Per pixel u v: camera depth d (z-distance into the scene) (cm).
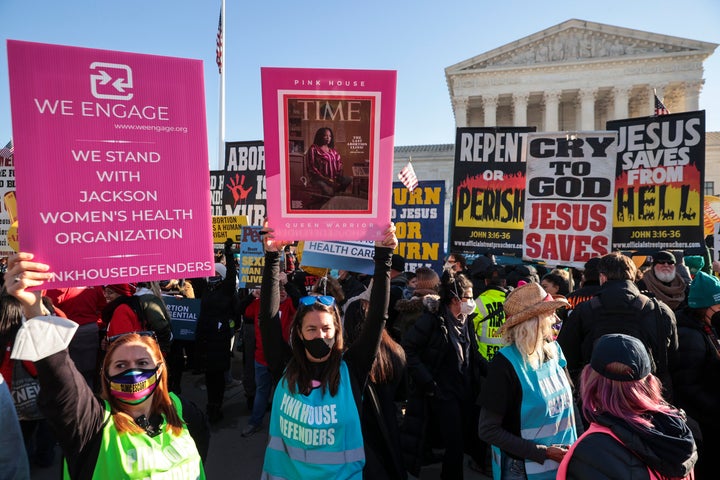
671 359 328
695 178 559
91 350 452
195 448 203
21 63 180
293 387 228
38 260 180
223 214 867
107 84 193
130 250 196
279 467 226
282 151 223
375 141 227
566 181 560
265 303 241
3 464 206
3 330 338
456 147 676
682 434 168
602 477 168
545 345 266
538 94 4894
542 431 248
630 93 4853
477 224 669
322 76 222
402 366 261
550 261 564
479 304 440
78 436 174
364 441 233
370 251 501
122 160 196
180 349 641
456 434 360
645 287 430
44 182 182
